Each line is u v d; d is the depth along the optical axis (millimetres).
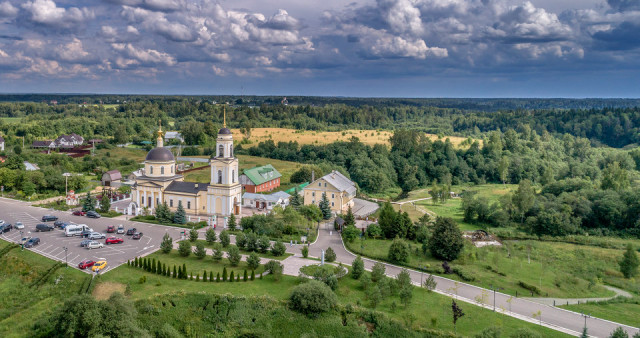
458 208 178375
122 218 130500
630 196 156000
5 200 148250
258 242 105500
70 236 112750
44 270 91750
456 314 73750
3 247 103688
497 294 90312
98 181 184875
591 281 104938
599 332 76500
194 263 96812
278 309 77938
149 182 138125
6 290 86125
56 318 68188
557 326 77875
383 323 75188
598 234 147250
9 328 73750
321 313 77562
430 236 112562
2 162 185500
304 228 125500
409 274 91875
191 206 136500
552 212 148375
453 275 99000
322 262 96312
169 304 77938
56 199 151375
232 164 135125
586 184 181875
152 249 105125
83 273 89625
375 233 121562
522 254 121000
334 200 150000
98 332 65500
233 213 136000
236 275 91188
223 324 75438
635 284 105250
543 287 96438
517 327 76312
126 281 85875
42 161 199500
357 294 85438
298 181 194500
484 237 134375
